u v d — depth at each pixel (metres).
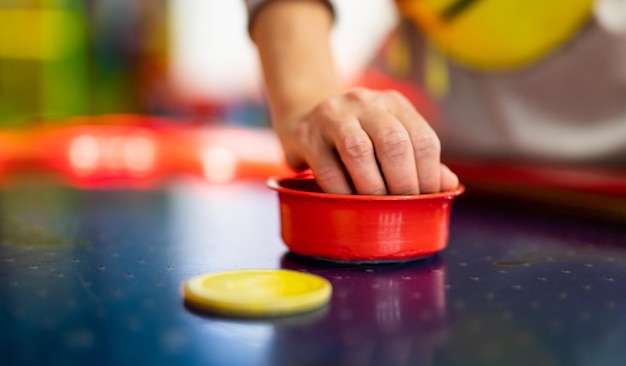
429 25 0.93
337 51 1.25
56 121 1.52
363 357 0.40
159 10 1.60
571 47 0.82
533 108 0.87
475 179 0.83
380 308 0.46
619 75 0.79
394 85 1.03
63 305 0.46
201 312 0.45
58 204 0.77
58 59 1.57
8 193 0.84
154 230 0.65
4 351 0.40
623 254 0.59
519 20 0.85
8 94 1.53
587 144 0.83
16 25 1.52
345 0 1.24
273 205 0.78
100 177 1.00
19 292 0.48
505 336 0.43
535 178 0.79
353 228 0.54
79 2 1.57
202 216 0.72
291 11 0.66
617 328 0.44
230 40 1.57
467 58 0.91
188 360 0.40
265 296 0.45
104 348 0.41
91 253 0.57
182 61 1.61
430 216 0.55
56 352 0.40
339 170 0.54
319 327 0.43
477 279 0.52
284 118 0.59
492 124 0.91
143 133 1.27
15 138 1.21
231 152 1.09
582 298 0.48
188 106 1.59
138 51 1.61
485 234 0.65
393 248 0.54
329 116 0.54
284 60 0.63
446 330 0.43
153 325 0.43
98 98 1.61
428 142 0.53
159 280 0.51
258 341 0.42
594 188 0.73
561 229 0.67
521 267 0.55
